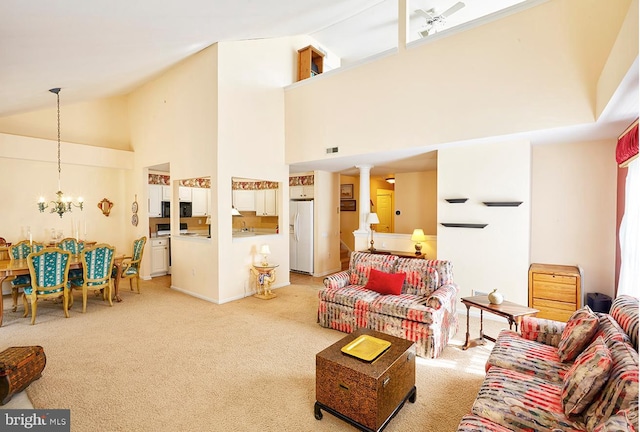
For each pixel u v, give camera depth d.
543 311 3.80
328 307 3.67
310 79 5.21
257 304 4.65
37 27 2.68
